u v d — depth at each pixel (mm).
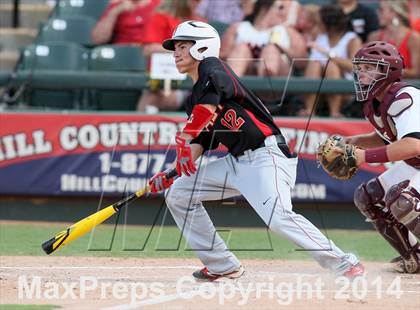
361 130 30828
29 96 34406
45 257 23375
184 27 18172
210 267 19328
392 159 18672
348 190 31141
